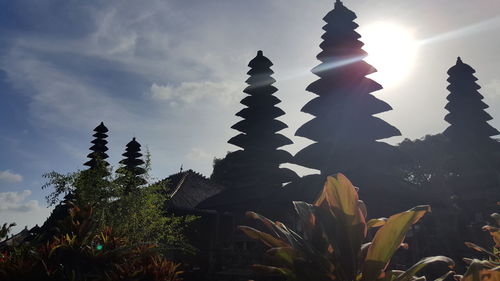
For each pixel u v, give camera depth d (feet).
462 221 52.44
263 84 67.51
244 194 54.80
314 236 8.98
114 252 16.74
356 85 47.09
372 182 37.76
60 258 15.84
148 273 15.80
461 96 70.64
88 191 27.30
